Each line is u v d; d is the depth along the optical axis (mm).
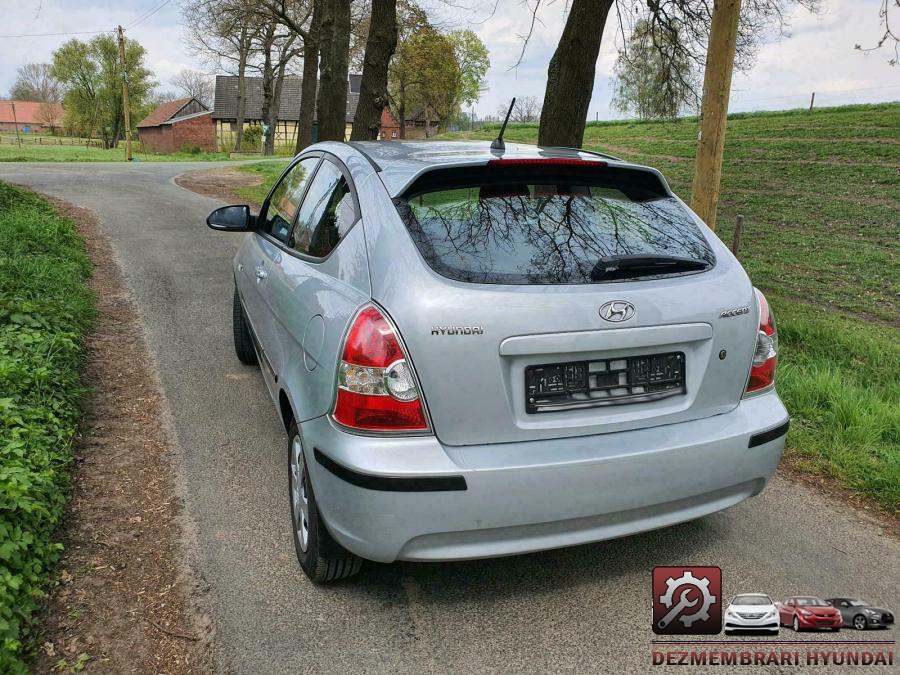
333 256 2943
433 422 2383
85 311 6344
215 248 10336
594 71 8734
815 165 25891
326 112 14859
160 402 4773
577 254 2623
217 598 2787
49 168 24047
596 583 2969
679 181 25125
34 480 3221
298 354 2938
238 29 25766
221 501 3533
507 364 2428
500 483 2367
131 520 3330
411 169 2826
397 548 2395
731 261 2938
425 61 55281
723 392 2758
